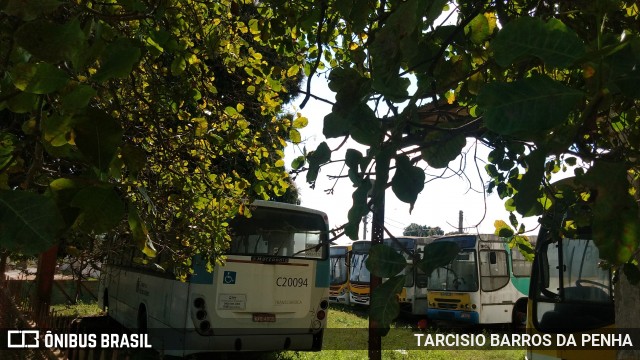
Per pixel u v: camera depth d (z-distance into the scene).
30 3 1.06
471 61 1.74
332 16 1.95
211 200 4.23
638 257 1.92
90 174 1.22
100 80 1.12
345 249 22.75
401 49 1.09
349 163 1.11
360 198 1.07
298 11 2.69
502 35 0.81
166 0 2.52
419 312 17.84
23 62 1.12
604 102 0.82
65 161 1.75
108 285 12.84
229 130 4.08
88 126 1.10
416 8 1.04
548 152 0.82
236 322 7.85
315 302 8.57
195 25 3.51
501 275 16.05
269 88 3.91
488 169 3.01
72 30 1.07
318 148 1.26
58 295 18.77
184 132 3.85
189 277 7.67
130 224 1.39
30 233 0.89
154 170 4.09
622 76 0.78
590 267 6.53
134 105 3.71
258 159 4.11
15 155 1.35
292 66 3.45
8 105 1.21
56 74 1.08
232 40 3.79
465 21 1.33
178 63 3.24
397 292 1.03
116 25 2.12
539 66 1.56
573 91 0.78
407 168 1.07
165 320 8.40
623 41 0.79
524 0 1.94
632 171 1.35
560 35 0.80
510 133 0.76
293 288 8.38
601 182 0.86
